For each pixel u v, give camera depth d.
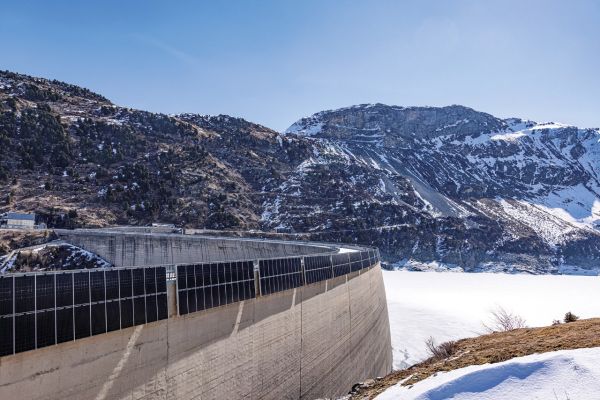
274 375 34.72
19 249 112.00
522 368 20.52
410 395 22.38
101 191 184.12
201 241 106.25
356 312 56.97
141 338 22.98
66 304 19.59
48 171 187.50
